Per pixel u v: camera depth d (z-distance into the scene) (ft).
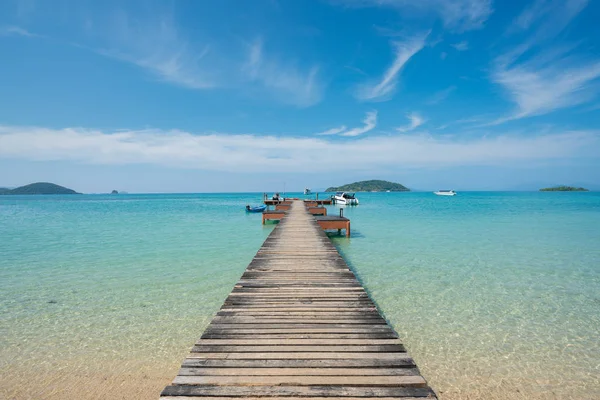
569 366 17.21
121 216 109.40
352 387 11.35
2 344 19.33
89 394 14.90
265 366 12.57
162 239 56.70
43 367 16.99
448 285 30.42
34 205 205.16
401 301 26.35
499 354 18.35
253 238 57.93
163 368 16.97
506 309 24.75
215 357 13.20
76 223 85.25
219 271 35.04
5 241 54.65
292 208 92.38
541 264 38.27
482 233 62.75
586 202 208.95
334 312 17.98
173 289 29.12
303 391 11.10
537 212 119.96
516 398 14.78
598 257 41.68
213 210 143.54
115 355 18.19
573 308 24.95
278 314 17.67
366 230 67.97
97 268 36.24
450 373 16.57
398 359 13.12
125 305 25.36
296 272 25.68
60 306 25.18
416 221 86.63
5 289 28.96
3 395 14.74
